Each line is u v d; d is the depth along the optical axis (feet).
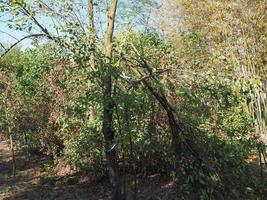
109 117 23.41
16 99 41.96
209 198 22.36
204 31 54.60
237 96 21.48
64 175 38.42
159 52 27.02
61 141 39.96
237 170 23.00
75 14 25.40
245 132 27.66
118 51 24.14
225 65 21.49
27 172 41.83
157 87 22.59
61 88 34.88
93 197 32.63
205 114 23.93
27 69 46.91
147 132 24.49
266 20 51.39
